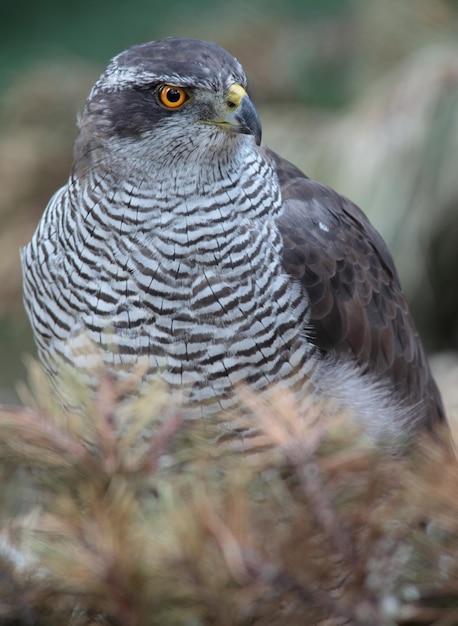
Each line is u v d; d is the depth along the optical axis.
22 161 12.30
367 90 11.80
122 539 3.72
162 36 13.50
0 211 12.17
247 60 12.73
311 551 3.88
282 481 4.15
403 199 10.96
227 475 4.31
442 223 10.98
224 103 6.51
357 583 3.90
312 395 6.66
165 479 4.28
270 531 3.91
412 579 4.16
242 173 6.65
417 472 4.10
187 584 3.76
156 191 6.47
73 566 3.71
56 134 12.66
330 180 11.30
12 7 15.21
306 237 6.91
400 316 7.73
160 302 6.33
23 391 4.48
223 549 3.69
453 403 9.05
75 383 4.26
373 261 7.57
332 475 3.96
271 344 6.48
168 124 6.52
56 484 4.09
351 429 4.14
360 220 7.70
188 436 4.45
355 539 3.92
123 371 6.40
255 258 6.54
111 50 14.62
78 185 6.64
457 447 4.36
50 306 6.60
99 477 4.02
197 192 6.49
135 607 3.76
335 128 11.57
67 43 14.75
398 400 7.31
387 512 3.96
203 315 6.35
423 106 11.05
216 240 6.45
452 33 11.95
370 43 12.20
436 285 11.20
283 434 4.07
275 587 3.88
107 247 6.41
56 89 12.90
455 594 4.16
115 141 6.59
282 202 7.00
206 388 6.39
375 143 11.12
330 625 3.98
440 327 11.38
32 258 6.77
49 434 4.04
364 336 7.20
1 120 12.93
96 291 6.39
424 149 10.97
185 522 3.74
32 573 4.01
